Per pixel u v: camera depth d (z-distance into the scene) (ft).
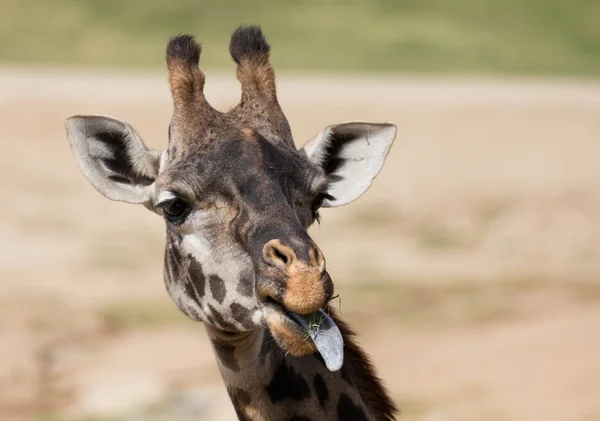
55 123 160.35
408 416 62.34
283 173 29.17
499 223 117.50
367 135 32.99
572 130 164.66
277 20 283.59
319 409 30.53
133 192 32.09
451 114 174.60
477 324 81.30
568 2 302.45
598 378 64.64
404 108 178.81
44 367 76.54
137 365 75.97
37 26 270.46
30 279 96.43
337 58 256.73
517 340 74.69
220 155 29.19
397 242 111.75
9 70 228.63
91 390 71.67
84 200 126.62
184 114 30.53
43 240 110.01
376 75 238.48
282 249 26.66
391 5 301.43
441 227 117.50
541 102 187.73
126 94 186.19
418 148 153.58
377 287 93.61
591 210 121.90
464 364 70.49
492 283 95.14
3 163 139.33
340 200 32.89
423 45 269.64
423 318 84.17
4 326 82.89
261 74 31.55
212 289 29.07
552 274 98.53
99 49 256.93
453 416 61.52
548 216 119.14
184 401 68.74
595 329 75.51
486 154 150.10
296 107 177.47
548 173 139.95
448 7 301.22
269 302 27.09
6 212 119.55
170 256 30.42
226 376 30.81
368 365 32.45
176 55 31.14
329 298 26.35
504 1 304.30
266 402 30.55
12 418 68.03
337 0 304.09
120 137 31.96
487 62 259.39
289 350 26.89
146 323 85.87
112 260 103.04
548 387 64.34
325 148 32.76
